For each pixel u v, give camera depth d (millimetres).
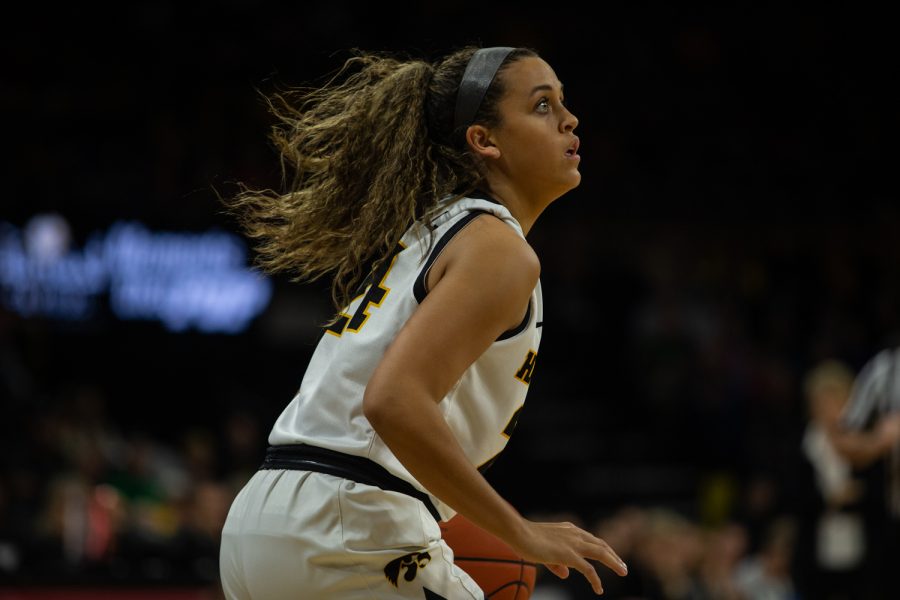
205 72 16781
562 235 17422
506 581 3600
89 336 15273
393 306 3311
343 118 3742
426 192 3549
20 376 13273
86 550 9930
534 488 15484
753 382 16078
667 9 19297
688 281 17359
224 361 15617
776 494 11023
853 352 16359
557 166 3543
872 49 19531
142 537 10094
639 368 16578
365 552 3176
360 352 3285
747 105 19047
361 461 3221
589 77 18516
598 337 16984
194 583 8742
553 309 16984
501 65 3564
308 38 17156
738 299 17344
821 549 9883
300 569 3209
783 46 19453
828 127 19078
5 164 15703
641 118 18531
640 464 15820
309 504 3213
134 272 15469
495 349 3266
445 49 17625
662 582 10297
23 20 16781
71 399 12609
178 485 12219
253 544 3283
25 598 8438
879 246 18203
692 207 18000
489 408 3344
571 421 16344
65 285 15242
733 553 10570
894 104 19281
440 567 3252
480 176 3543
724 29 19422
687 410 16016
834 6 19688
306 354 15836
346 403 3262
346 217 3721
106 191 15750
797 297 17500
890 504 8648
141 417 15312
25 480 11031
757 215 18141
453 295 3115
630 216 17750
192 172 15859
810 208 18344
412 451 2994
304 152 3916
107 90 16641
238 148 16141
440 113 3598
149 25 17000
